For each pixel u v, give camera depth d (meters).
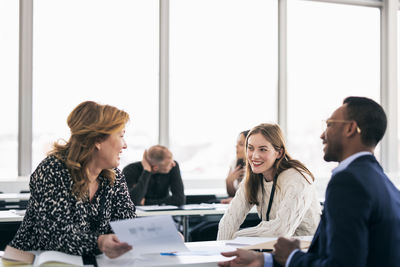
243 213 2.34
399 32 6.43
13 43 5.23
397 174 6.08
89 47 5.41
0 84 5.21
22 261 1.44
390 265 1.25
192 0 5.77
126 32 5.54
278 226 2.08
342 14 6.29
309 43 6.19
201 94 5.81
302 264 1.33
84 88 5.40
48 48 5.30
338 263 1.20
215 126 5.86
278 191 2.19
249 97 5.97
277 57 6.08
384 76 6.39
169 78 5.70
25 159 5.26
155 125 5.68
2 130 5.23
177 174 4.16
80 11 5.38
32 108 5.27
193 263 1.51
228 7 5.89
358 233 1.20
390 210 1.27
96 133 1.65
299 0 6.14
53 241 1.58
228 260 1.54
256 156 2.17
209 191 4.89
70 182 1.65
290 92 6.13
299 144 6.16
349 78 6.33
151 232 1.57
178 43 5.73
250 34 5.97
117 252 1.49
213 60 5.85
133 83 5.57
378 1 6.36
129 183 4.05
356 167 1.30
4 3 5.19
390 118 6.32
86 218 1.71
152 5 5.64
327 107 6.25
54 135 5.33
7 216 3.11
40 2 5.27
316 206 2.30
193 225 4.28
